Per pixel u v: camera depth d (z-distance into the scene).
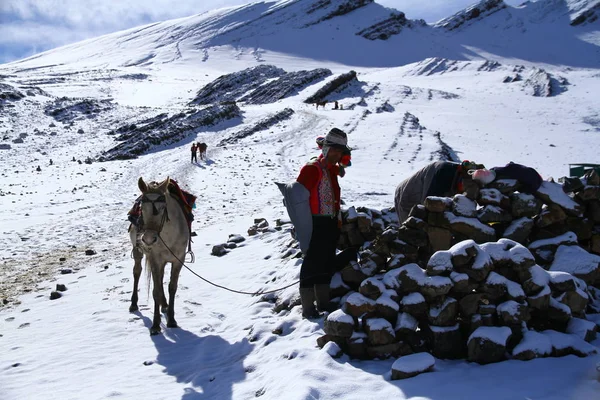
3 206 21.30
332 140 6.17
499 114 66.06
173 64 161.12
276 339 6.02
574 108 68.31
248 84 91.81
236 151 39.06
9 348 6.93
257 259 10.35
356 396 4.25
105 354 6.48
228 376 5.45
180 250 7.19
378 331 5.02
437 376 4.45
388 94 84.75
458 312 5.18
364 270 6.12
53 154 40.12
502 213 5.86
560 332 4.91
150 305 8.41
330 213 6.27
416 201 6.63
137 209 7.31
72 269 11.63
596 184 5.96
